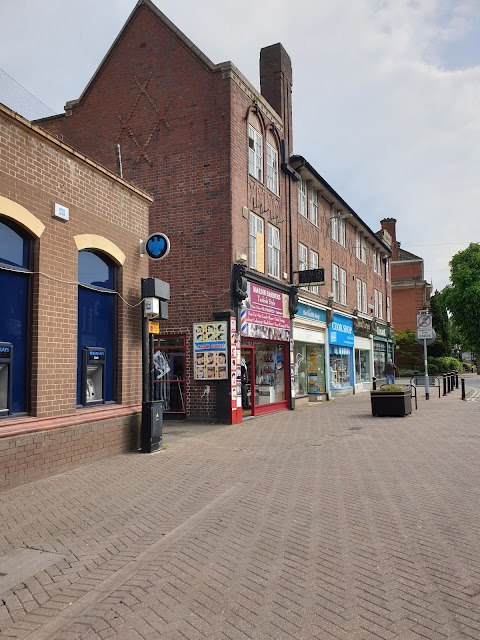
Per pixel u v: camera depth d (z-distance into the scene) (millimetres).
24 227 7836
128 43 17016
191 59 16078
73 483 7621
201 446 10883
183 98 16062
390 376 24344
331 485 7438
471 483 7301
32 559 4898
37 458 7789
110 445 9609
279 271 18766
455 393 26297
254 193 16875
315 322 22312
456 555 4695
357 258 30141
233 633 3496
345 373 27125
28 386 7930
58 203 8539
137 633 3541
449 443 10656
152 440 10125
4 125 7473
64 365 8523
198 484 7645
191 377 15133
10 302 7766
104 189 9844
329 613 3717
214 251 15242
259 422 15031
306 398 20844
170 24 16469
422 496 6711
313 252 22875
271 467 8789
